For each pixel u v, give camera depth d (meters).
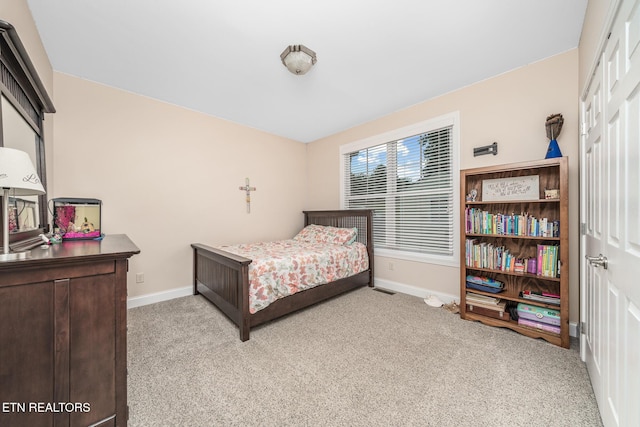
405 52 2.07
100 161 2.53
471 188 2.59
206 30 1.80
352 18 1.69
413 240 3.18
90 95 2.48
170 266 2.99
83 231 1.73
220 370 1.64
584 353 1.68
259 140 3.89
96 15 1.65
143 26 1.76
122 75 2.40
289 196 4.29
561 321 1.89
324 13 1.64
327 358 1.77
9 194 1.04
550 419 1.23
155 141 2.88
